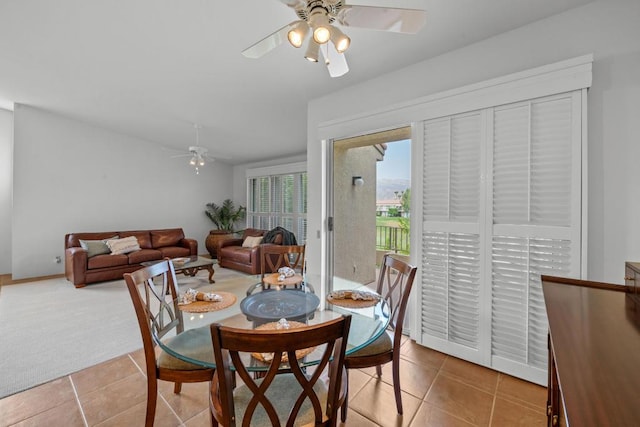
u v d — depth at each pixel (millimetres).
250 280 2607
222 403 946
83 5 2174
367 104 2930
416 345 2488
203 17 2178
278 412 1147
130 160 5828
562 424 1061
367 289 2271
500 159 2061
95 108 4461
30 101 4332
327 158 3307
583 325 979
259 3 1991
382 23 1510
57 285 4312
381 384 1968
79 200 5207
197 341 1509
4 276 4863
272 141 5527
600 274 1785
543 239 1896
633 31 1700
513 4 1830
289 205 6504
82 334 2689
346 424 1600
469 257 2207
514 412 1685
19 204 4621
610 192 1758
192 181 6891
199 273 5223
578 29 1850
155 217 6234
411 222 2549
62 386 1929
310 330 904
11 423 1602
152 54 2771
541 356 1908
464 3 1825
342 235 3629
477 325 2178
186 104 3945
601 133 1781
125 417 1651
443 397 1821
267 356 1280
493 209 2088
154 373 1428
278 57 2631
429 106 2404
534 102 1924
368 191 4137
